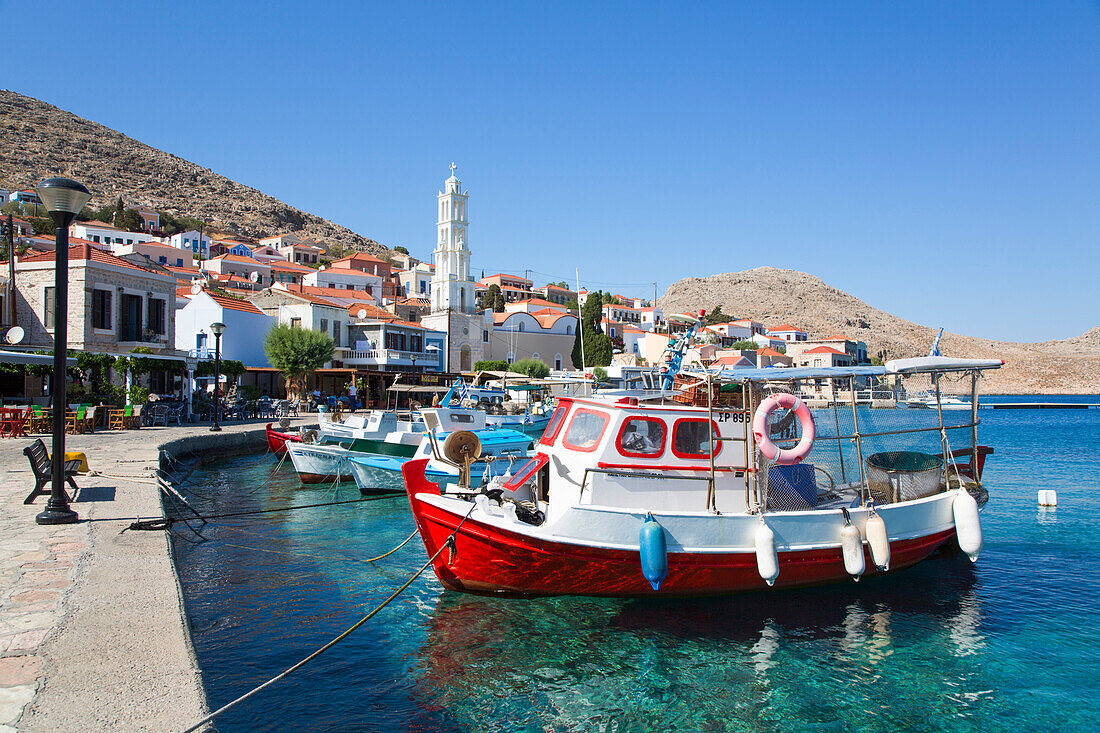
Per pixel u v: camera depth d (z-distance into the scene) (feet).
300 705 26.48
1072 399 468.75
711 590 37.65
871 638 34.27
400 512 62.49
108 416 95.55
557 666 30.60
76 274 108.47
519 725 25.93
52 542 31.12
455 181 279.08
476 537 36.40
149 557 29.12
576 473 38.60
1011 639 34.53
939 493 43.78
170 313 127.65
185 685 17.78
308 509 63.67
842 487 45.75
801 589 39.50
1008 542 54.49
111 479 49.47
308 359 161.07
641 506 38.01
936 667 31.42
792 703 28.02
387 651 31.53
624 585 36.83
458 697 27.76
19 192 392.47
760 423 36.83
